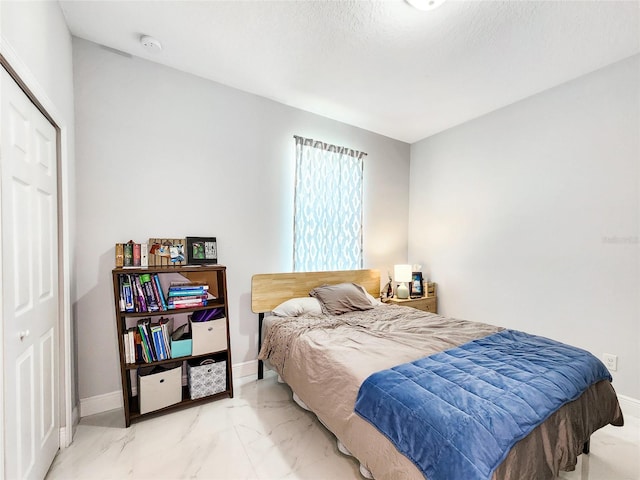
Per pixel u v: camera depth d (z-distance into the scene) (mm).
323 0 1696
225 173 2662
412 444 1141
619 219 2236
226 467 1615
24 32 1251
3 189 1144
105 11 1808
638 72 2145
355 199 3514
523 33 1946
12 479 1177
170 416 2092
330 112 3188
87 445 1778
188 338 2236
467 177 3357
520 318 2848
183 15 1841
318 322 2404
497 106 2994
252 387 2561
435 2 1690
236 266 2725
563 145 2549
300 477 1549
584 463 1686
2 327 1113
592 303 2373
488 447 1022
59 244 1752
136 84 2271
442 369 1486
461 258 3408
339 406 1551
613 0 1658
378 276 3697
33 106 1426
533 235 2750
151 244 2299
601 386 1628
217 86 2617
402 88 2676
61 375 1747
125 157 2232
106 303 2162
